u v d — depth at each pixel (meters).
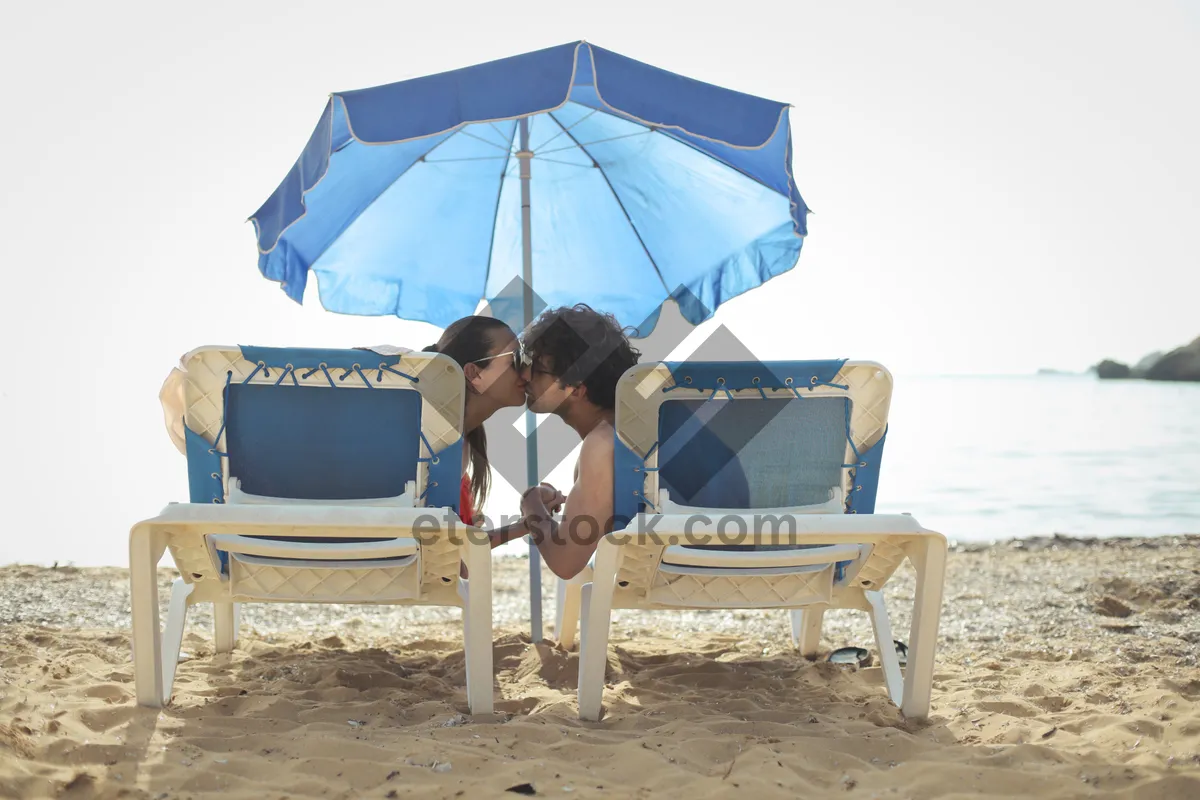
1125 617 4.58
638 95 2.78
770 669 3.49
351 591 2.76
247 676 3.19
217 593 2.83
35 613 4.43
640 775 2.12
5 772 1.92
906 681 2.67
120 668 3.15
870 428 2.74
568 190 4.26
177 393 2.94
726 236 4.03
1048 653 3.74
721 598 2.84
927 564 2.60
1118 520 10.50
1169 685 3.03
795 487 2.74
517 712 2.85
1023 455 15.98
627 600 2.87
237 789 1.97
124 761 2.13
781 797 1.97
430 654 3.77
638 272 4.34
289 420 2.66
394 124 2.75
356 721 2.60
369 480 2.71
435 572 2.78
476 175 4.18
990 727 2.56
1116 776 2.10
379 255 4.18
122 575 5.64
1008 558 6.85
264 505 2.54
